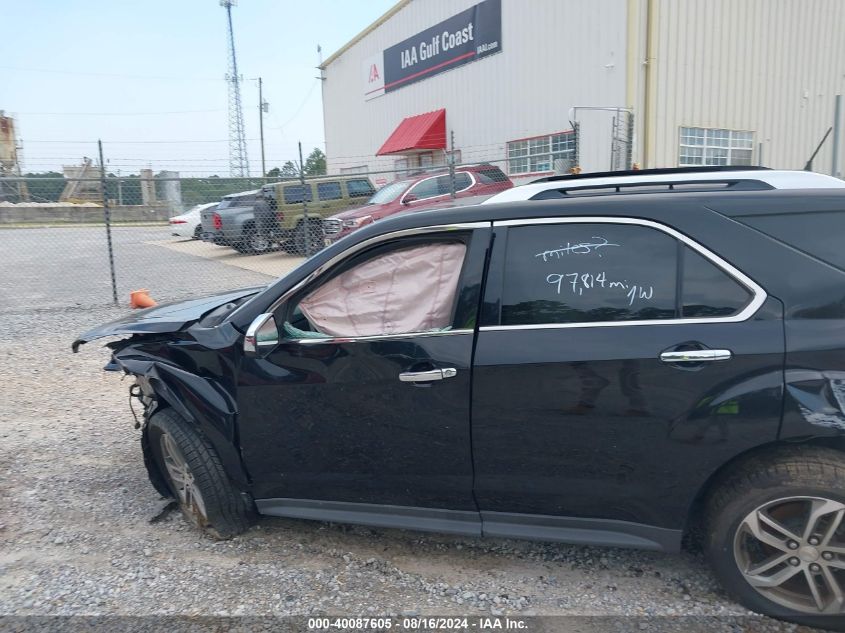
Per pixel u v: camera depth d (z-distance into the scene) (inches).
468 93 771.4
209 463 135.9
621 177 129.9
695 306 106.3
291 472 130.6
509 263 115.3
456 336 115.6
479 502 120.1
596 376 108.3
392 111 946.1
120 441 201.3
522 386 111.7
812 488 100.2
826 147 695.7
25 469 181.5
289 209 609.3
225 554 137.1
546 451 112.9
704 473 105.9
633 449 108.4
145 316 155.6
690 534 137.6
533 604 117.6
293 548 138.8
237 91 2166.6
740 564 108.0
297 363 124.7
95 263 649.0
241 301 158.6
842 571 103.2
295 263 596.4
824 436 99.5
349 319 125.6
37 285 509.7
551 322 112.2
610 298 110.4
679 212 109.2
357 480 126.3
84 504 160.9
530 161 686.5
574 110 518.6
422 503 124.1
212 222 650.2
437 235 121.1
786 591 107.6
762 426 101.7
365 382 120.3
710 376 103.4
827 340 100.0
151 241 840.9
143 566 133.1
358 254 125.5
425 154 889.5
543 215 115.3
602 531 115.7
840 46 684.1
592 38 593.0
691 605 115.0
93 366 283.4
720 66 608.1
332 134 1144.8
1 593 124.9
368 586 124.7
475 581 125.5
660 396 105.7
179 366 138.3
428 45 831.7
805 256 104.0
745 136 638.5
